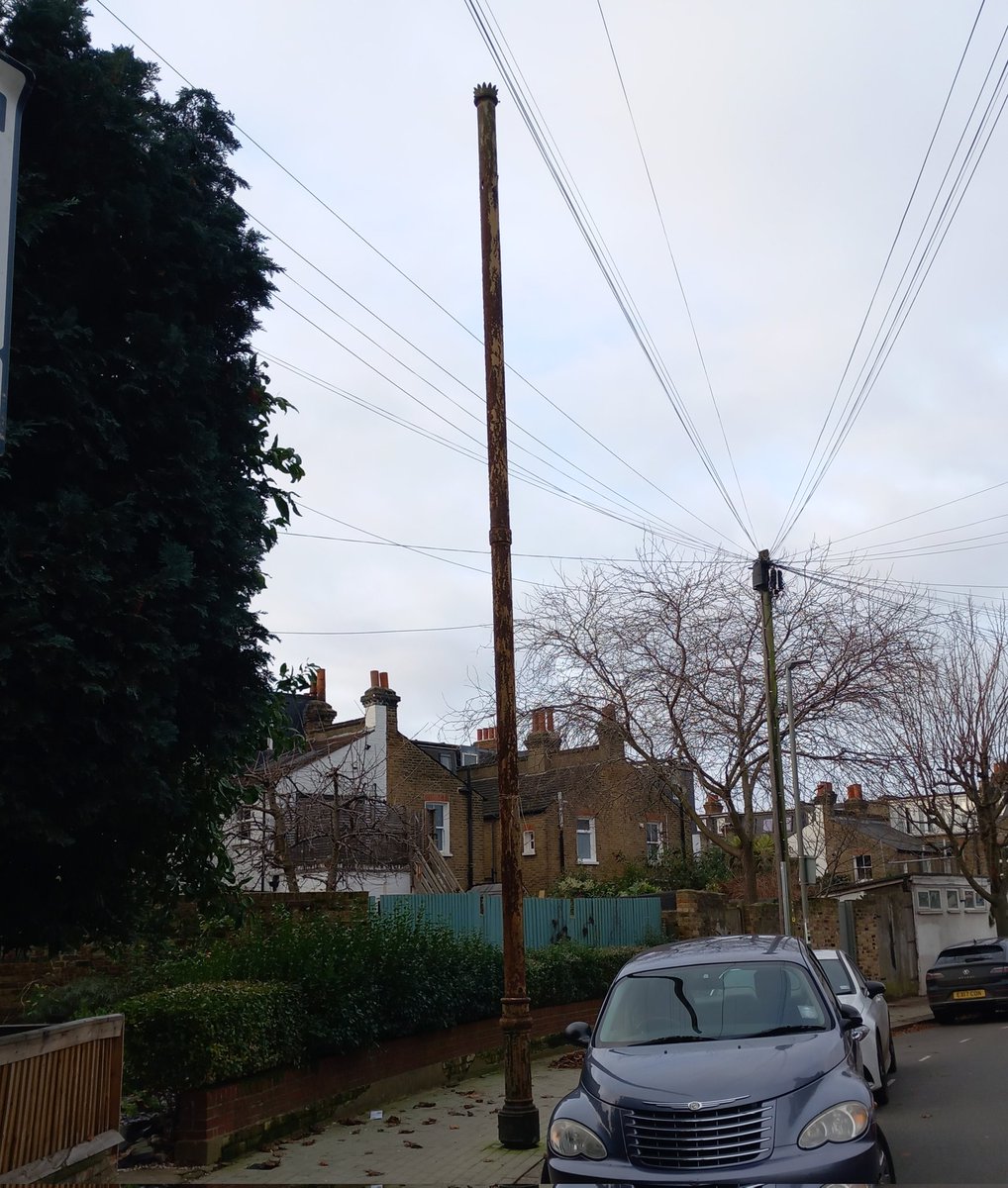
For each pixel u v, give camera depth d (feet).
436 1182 27.12
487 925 54.95
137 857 23.32
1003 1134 32.58
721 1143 19.95
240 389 23.43
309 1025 33.91
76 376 19.35
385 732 100.78
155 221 21.86
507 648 33.73
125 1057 29.19
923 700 95.76
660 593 77.77
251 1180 27.25
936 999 73.61
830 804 111.65
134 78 22.48
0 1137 19.10
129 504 19.57
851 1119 20.07
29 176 19.70
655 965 26.94
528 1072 31.83
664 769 77.00
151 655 19.03
